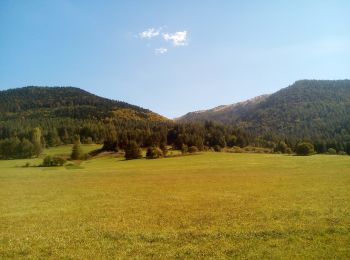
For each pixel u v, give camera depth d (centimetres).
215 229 2562
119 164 12456
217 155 14938
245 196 4238
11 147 15450
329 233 2302
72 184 6475
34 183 6744
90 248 2198
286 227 2500
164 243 2266
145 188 5569
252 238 2275
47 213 3484
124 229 2684
